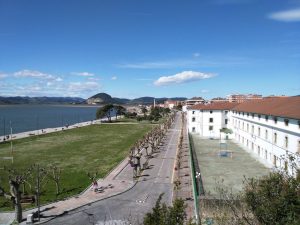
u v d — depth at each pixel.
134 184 54.47
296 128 52.59
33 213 40.28
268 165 67.12
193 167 60.97
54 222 38.88
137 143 93.38
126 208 43.25
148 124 182.12
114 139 116.88
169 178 58.53
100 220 39.28
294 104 60.91
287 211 16.94
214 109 117.56
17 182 39.28
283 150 58.22
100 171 65.00
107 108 198.12
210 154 82.69
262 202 18.30
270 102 79.19
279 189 18.38
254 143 79.69
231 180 56.97
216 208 29.84
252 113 80.69
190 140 103.50
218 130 117.56
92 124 182.62
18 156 82.75
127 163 71.44
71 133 137.00
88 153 86.88
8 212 42.06
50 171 63.12
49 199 47.06
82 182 56.41
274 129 63.56
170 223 19.53
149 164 70.62
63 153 87.06
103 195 48.53
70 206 43.97
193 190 46.66
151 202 45.53
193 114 130.38
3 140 112.06
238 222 20.67
